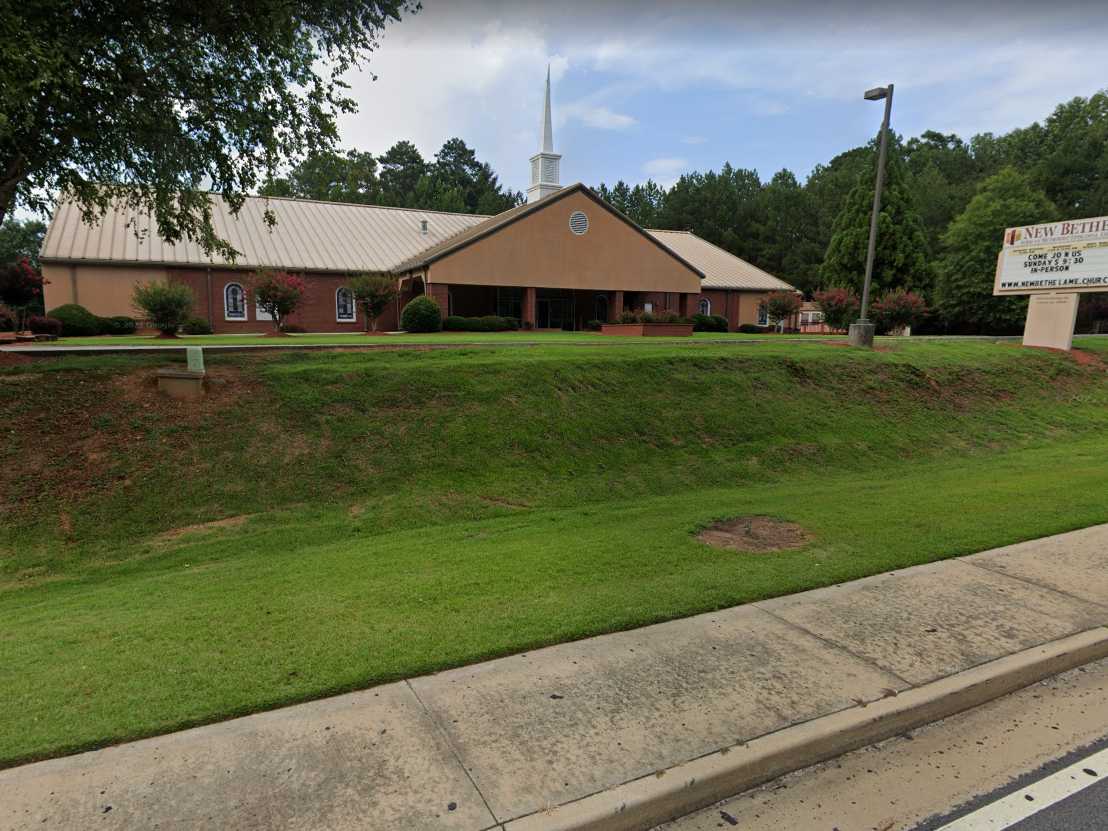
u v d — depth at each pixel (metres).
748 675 3.64
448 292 28.78
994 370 15.83
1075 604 4.67
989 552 5.80
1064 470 9.79
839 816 2.74
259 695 3.35
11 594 5.88
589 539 6.32
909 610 4.54
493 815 2.56
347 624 4.25
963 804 2.82
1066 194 49.38
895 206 31.77
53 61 6.77
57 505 7.19
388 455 8.88
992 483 8.78
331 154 10.46
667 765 2.86
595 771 2.82
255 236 31.41
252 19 8.52
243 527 7.31
